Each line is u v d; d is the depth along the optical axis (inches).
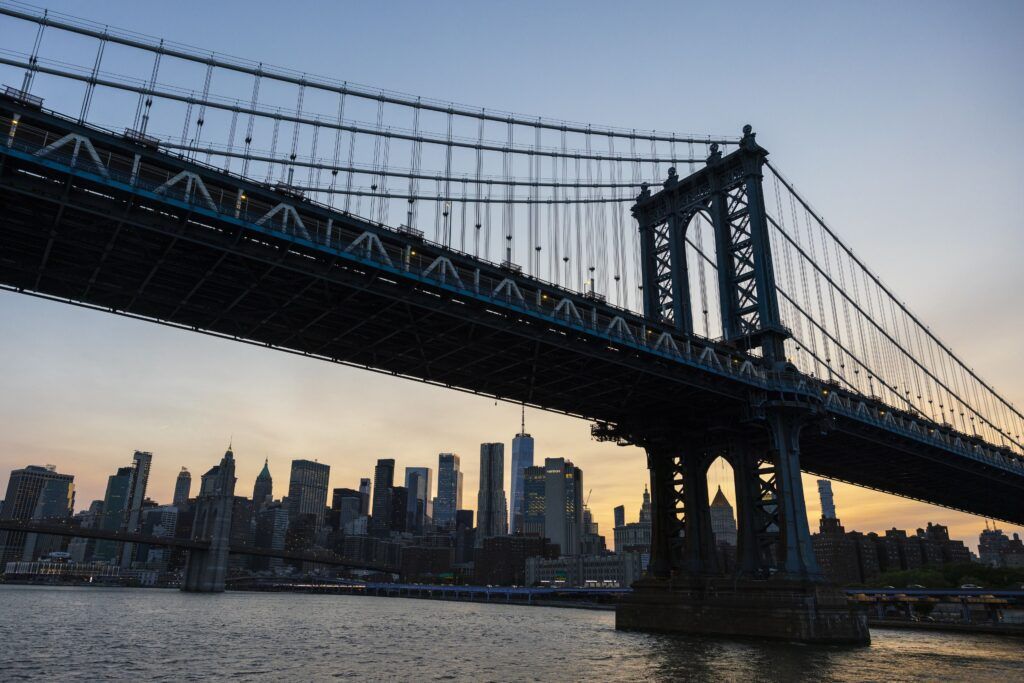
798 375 2849.4
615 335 2342.5
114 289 1985.7
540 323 2192.4
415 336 2210.9
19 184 1528.1
